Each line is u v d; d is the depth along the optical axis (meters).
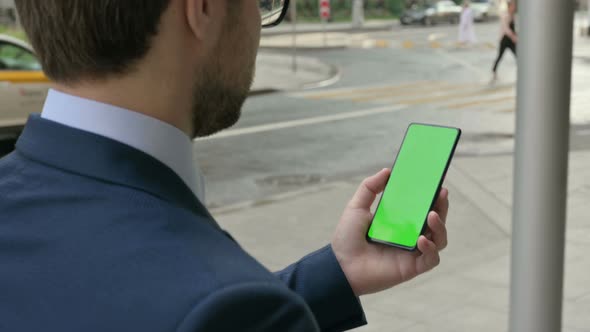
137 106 0.88
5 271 0.80
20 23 0.92
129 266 0.76
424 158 1.27
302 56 26.12
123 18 0.84
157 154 0.88
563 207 2.85
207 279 0.74
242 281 0.74
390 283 1.28
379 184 1.31
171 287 0.74
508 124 11.99
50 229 0.81
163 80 0.88
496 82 17.81
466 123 12.20
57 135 0.86
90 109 0.87
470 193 7.51
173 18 0.88
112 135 0.86
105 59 0.86
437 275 5.26
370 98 15.59
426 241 1.18
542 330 2.93
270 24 1.16
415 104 14.47
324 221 6.84
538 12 2.67
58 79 0.89
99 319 0.74
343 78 19.72
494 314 4.58
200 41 0.91
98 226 0.80
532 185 2.83
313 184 8.40
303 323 0.76
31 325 0.77
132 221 0.80
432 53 26.20
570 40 2.70
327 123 12.52
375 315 4.61
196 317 0.71
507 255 5.69
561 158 2.79
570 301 4.69
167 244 0.78
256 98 16.19
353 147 10.47
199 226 0.82
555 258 2.88
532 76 2.73
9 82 9.16
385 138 11.09
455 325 4.45
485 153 9.80
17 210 0.83
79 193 0.82
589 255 5.55
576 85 16.36
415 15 45.50
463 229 6.40
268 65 23.41
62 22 0.85
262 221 6.87
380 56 25.53
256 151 10.27
